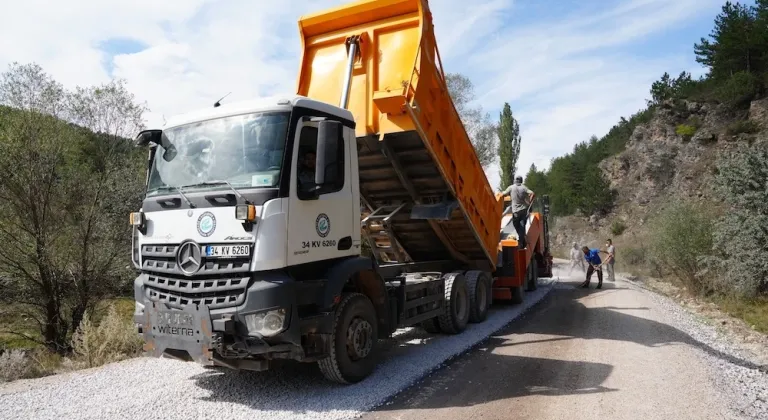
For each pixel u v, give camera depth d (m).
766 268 12.80
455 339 8.44
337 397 5.39
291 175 5.20
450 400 5.39
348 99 7.32
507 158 41.09
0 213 12.28
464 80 33.12
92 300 13.39
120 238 13.32
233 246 4.96
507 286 11.95
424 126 7.23
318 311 5.44
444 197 8.52
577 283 17.56
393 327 6.79
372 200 9.08
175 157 5.73
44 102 12.70
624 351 7.50
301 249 5.25
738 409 5.08
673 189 39.72
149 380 5.99
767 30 45.16
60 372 7.36
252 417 4.79
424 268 9.29
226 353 5.02
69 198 13.19
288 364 6.71
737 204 14.14
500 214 11.05
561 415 4.91
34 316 13.02
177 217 5.33
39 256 12.40
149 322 5.34
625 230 42.75
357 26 7.74
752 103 40.72
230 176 5.28
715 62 49.84
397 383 5.90
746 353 8.08
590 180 53.66
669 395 5.46
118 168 13.98
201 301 5.03
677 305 13.09
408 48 7.30
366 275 6.26
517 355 7.36
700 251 15.18
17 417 4.71
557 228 53.72
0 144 11.91
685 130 45.00
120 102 14.45
